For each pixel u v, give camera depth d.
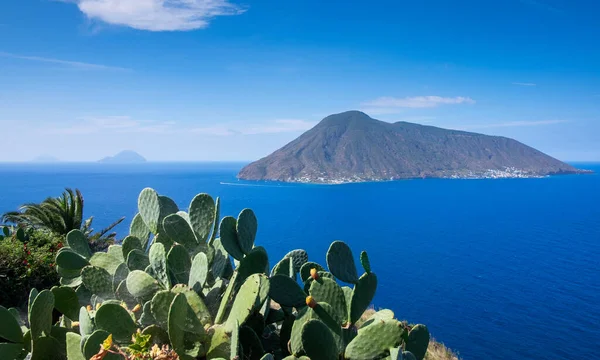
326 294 2.19
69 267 2.87
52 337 2.23
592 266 84.19
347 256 2.28
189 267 2.37
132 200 195.00
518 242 111.06
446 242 109.69
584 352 42.25
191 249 2.56
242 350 1.85
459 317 52.62
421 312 54.34
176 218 2.58
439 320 51.44
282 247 99.44
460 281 71.06
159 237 2.74
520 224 142.75
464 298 61.03
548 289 67.06
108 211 154.12
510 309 56.16
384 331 1.86
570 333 47.78
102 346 1.69
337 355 1.86
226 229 2.41
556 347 43.56
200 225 2.58
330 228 130.38
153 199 2.84
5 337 2.23
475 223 144.62
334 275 2.30
